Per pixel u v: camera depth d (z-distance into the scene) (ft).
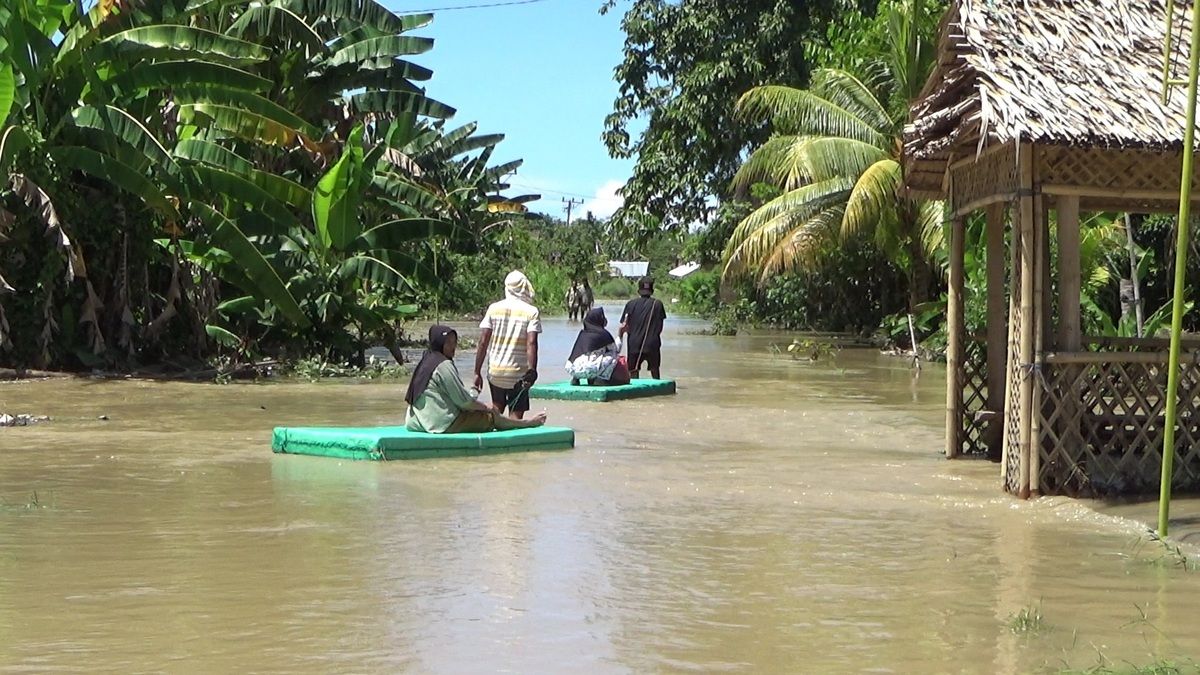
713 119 127.85
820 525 27.63
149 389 57.31
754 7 129.18
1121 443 32.48
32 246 62.18
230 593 21.24
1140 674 17.38
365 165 69.87
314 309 70.38
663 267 339.16
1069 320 31.68
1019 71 30.19
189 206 64.03
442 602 20.90
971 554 24.95
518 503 29.50
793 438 42.75
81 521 26.81
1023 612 20.40
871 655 18.38
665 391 59.11
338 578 22.30
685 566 23.62
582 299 160.76
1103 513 29.19
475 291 154.92
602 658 18.13
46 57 60.64
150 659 17.75
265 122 63.98
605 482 32.65
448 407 37.81
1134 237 80.12
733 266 102.68
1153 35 32.30
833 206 98.43
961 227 37.42
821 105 97.91
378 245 71.41
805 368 78.38
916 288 100.58
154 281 69.31
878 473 34.94
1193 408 32.50
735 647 18.71
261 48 62.64
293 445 36.81
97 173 60.44
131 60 61.77
